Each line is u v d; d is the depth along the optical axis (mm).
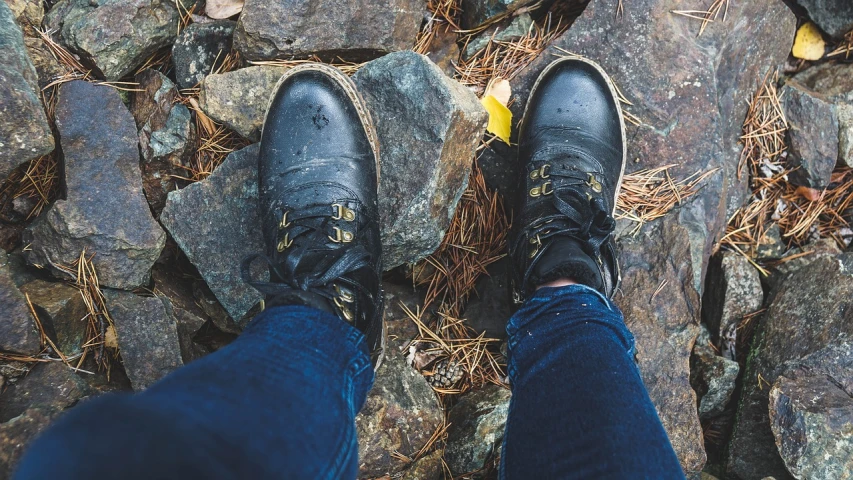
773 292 663
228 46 614
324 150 562
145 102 593
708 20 637
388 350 600
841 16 699
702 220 646
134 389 535
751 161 701
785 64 732
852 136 676
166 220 575
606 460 346
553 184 586
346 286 463
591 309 461
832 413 551
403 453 557
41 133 523
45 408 470
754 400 620
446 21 667
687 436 582
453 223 647
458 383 635
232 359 331
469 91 602
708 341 672
